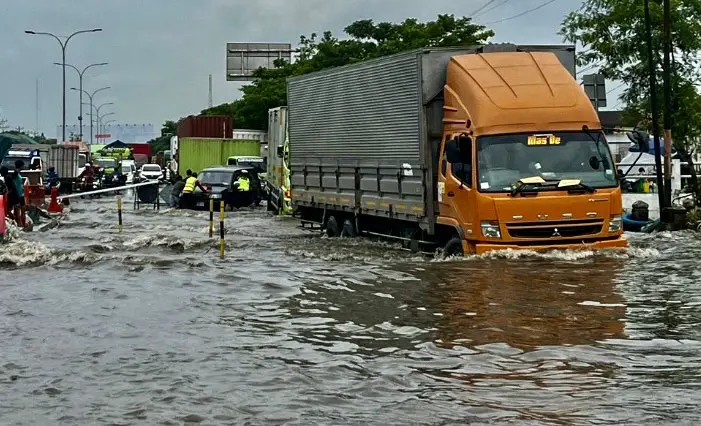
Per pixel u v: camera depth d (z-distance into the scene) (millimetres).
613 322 10812
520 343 9852
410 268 15648
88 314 12055
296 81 24250
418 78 17188
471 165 15656
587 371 8688
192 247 20750
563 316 11164
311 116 23188
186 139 51125
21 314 12086
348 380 8508
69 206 41562
